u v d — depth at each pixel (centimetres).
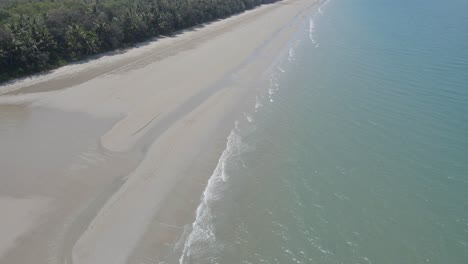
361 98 4031
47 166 2808
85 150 3014
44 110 3662
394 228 2314
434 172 2811
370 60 5259
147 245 2169
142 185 2644
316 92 4228
